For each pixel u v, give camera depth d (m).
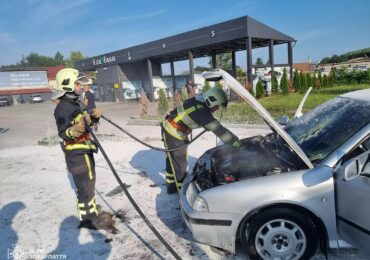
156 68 34.00
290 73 23.56
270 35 21.25
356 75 25.70
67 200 4.83
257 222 2.70
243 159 3.36
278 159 3.11
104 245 3.43
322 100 14.66
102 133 10.73
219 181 3.04
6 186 5.70
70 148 3.57
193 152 6.93
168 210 4.16
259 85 19.22
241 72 33.31
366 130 2.61
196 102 3.86
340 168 2.55
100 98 35.28
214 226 2.78
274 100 16.69
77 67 38.78
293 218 2.66
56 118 3.45
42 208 4.57
